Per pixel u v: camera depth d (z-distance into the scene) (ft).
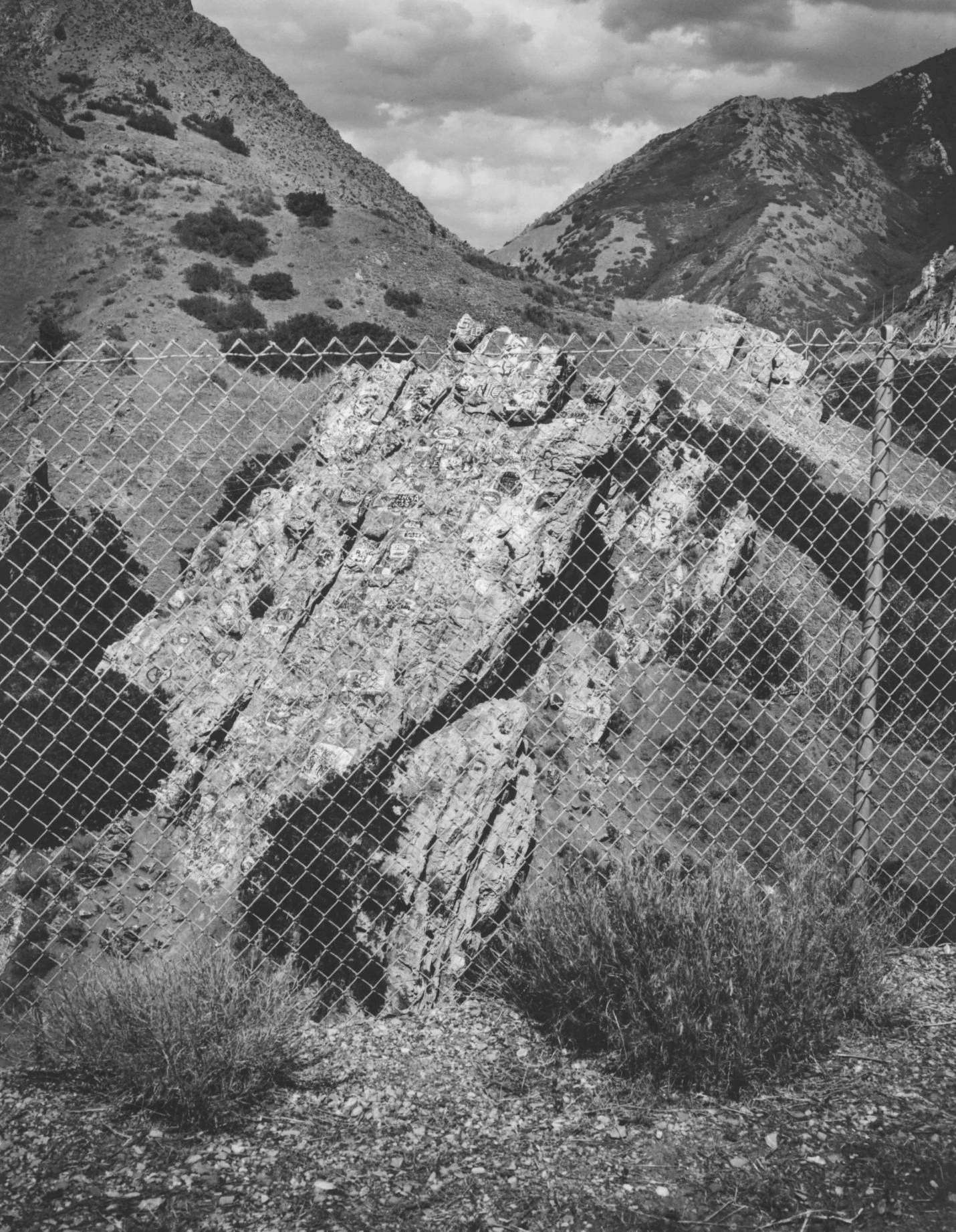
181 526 67.92
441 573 36.35
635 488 40.50
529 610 35.14
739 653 41.09
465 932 18.98
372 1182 10.30
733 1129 11.51
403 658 32.91
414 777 23.81
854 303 494.59
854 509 49.16
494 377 42.93
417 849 20.47
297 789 27.84
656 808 24.45
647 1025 12.57
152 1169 10.37
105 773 32.76
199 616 39.73
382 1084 12.32
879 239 591.78
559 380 42.19
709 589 40.45
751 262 513.45
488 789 23.48
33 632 38.88
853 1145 11.19
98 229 176.04
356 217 190.70
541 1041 13.50
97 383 91.71
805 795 39.58
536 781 28.37
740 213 588.09
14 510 31.63
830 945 14.34
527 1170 10.62
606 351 16.78
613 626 39.96
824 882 15.98
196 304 147.43
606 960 13.38
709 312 185.57
